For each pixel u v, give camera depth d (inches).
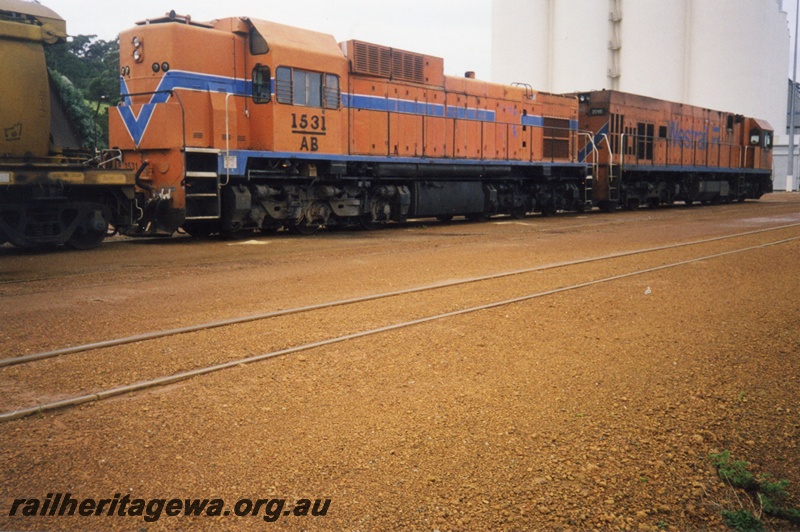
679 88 2244.1
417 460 152.0
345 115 665.0
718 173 1337.4
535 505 137.5
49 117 477.7
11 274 369.7
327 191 650.8
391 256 466.9
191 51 550.3
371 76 692.1
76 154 508.7
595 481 147.6
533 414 179.2
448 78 788.6
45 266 401.7
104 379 195.3
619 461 156.4
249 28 593.3
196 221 600.4
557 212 1031.6
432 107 764.6
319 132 632.4
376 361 218.2
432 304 303.4
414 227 748.6
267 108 589.9
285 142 599.5
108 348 225.6
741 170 1382.9
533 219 892.6
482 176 845.2
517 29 2295.8
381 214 729.0
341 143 656.4
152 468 144.2
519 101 892.0
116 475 141.0
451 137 789.9
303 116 615.5
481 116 831.7
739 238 605.3
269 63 585.0
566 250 510.6
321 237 615.2
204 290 328.2
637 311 296.5
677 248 524.4
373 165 695.7
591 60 2234.3
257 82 593.0
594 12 2217.0
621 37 2258.9
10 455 147.6
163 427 163.6
